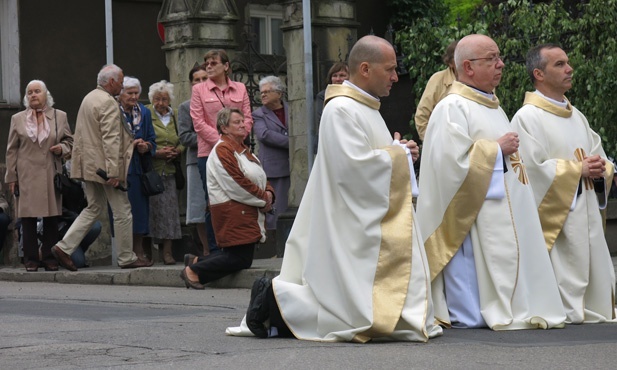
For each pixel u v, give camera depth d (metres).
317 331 9.91
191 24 19.84
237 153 15.48
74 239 18.03
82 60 23.97
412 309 9.82
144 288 16.25
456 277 10.96
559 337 10.19
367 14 27.91
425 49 19.00
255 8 26.00
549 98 12.03
